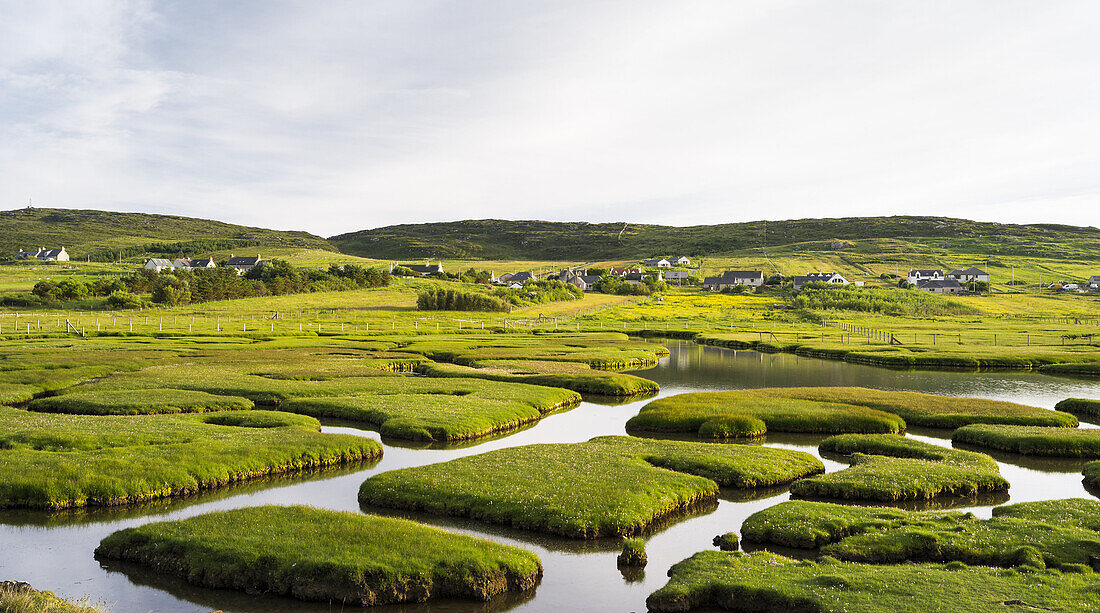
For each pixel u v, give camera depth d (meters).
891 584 19.22
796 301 173.00
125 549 22.67
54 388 53.06
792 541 24.20
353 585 20.12
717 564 21.53
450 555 21.88
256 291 164.12
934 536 23.03
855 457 36.78
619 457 34.75
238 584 20.59
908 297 176.88
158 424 39.47
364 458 36.53
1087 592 18.39
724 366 81.31
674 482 30.66
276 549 21.94
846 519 25.66
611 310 166.50
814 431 45.22
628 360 80.38
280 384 55.47
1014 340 104.75
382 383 58.09
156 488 29.33
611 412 52.38
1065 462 37.53
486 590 20.61
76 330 94.25
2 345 77.19
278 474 33.34
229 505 28.55
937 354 85.88
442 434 41.62
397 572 20.70
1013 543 22.45
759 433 43.72
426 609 19.94
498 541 25.03
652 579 22.09
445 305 153.12
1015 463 37.34
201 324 110.31
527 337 105.50
